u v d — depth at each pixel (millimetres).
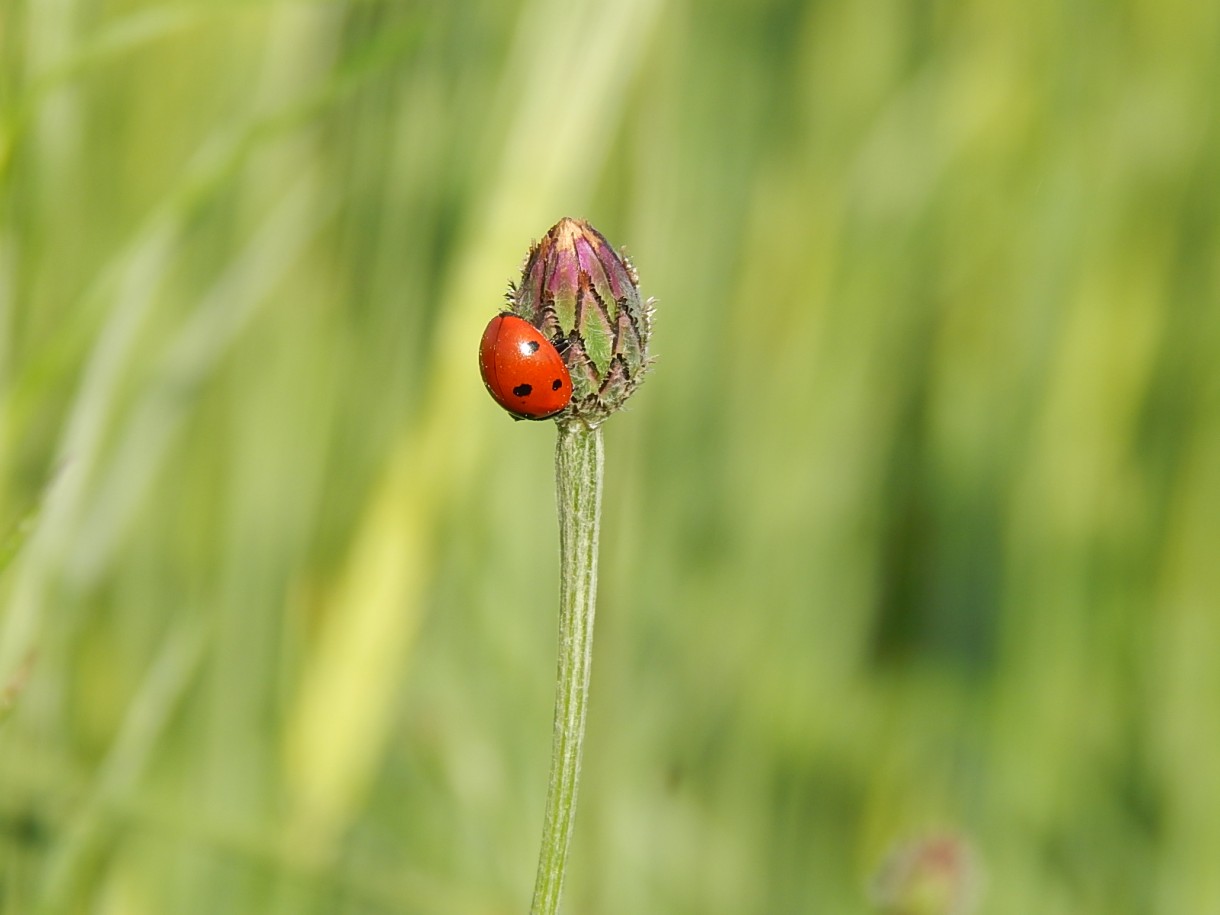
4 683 382
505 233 393
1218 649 478
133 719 394
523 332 349
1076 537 490
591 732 431
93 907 396
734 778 460
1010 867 458
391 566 392
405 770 431
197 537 420
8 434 379
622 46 397
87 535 404
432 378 393
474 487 423
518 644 441
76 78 399
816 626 481
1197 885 457
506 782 433
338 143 420
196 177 383
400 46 385
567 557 349
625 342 353
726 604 468
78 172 403
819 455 490
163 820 394
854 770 466
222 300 414
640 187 430
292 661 415
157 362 410
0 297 391
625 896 441
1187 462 489
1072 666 482
